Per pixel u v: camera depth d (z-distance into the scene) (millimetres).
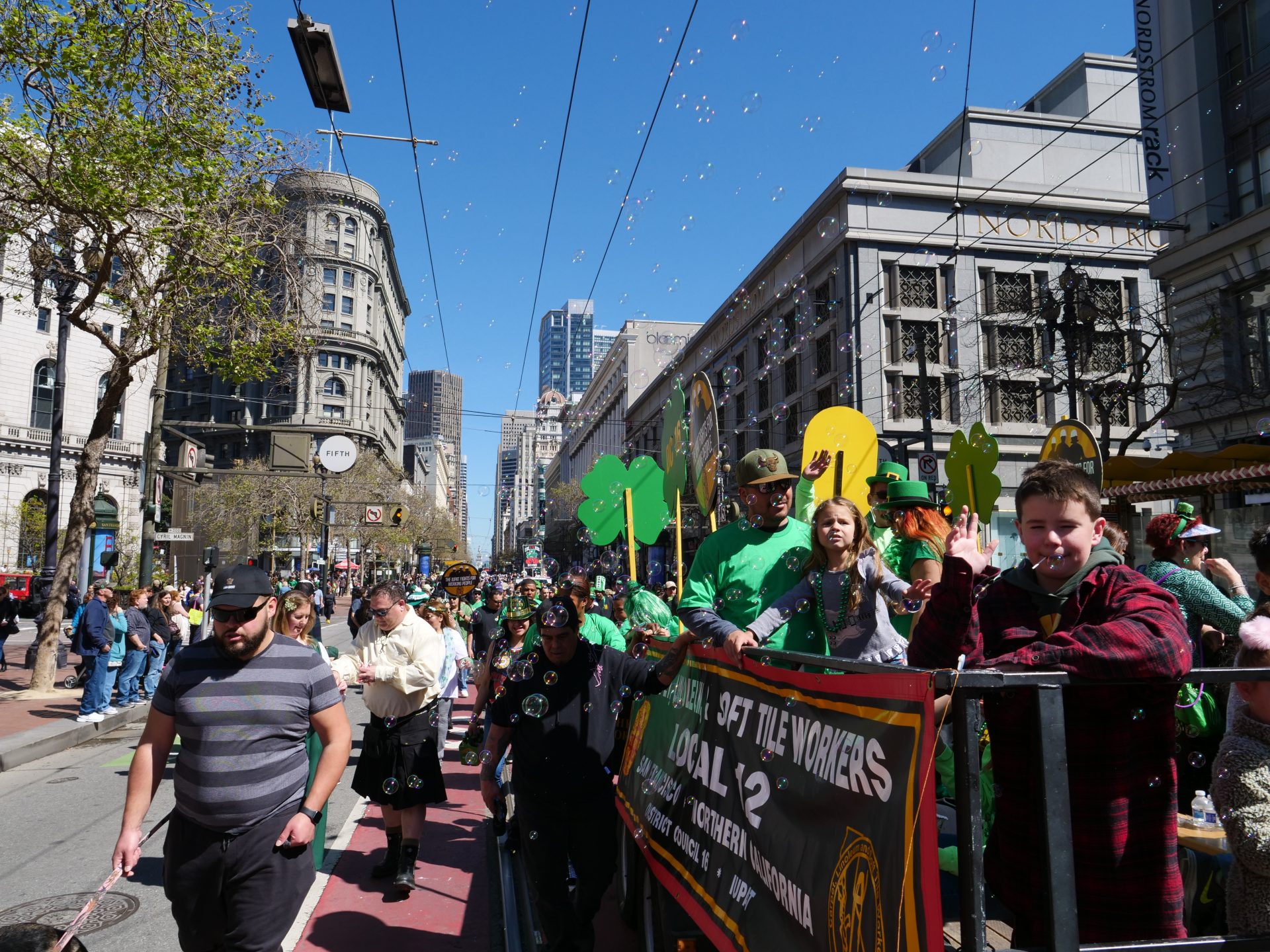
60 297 16547
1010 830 1747
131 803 2508
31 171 10562
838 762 1871
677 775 3156
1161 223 17469
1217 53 17281
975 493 6457
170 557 26219
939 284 27984
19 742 8281
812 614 2957
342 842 5523
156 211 10828
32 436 37062
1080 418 27469
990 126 31141
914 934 1456
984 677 1416
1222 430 16625
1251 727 1958
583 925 3230
